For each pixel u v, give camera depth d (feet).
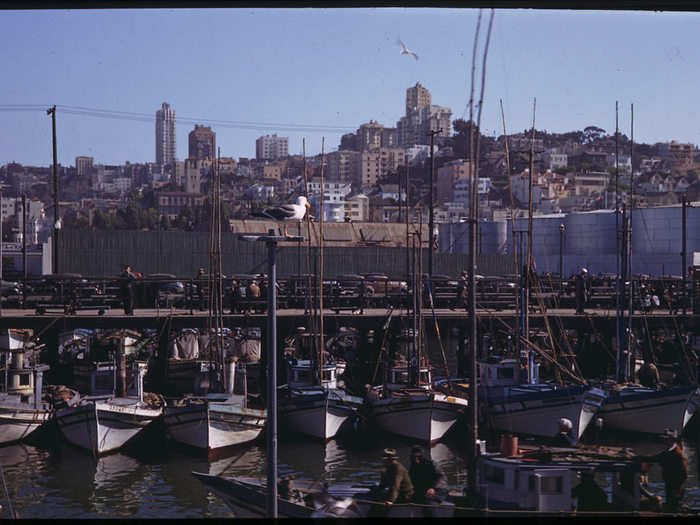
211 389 117.29
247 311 135.23
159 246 191.11
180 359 129.59
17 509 77.46
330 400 106.22
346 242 217.15
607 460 58.49
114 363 114.93
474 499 59.11
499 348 136.77
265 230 206.80
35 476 89.35
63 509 77.66
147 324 126.21
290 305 153.07
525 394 105.40
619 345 126.82
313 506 61.52
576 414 101.19
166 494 82.94
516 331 119.85
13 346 108.78
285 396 115.34
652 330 155.74
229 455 100.17
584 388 101.19
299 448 104.42
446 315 139.44
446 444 107.04
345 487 66.03
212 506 78.95
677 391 105.70
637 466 57.62
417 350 124.67
